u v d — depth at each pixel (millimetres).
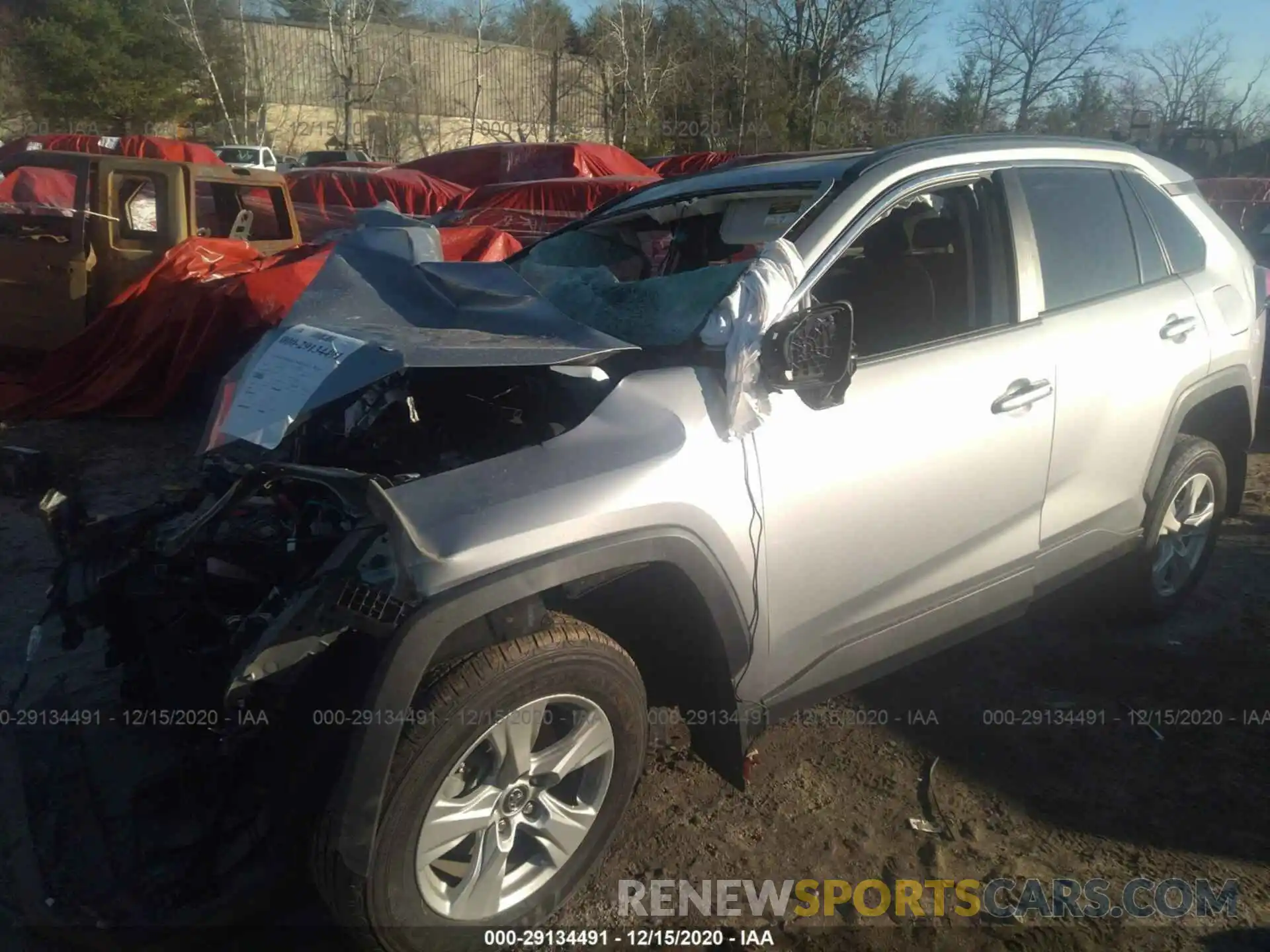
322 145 40625
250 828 2559
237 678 2156
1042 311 3473
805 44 34219
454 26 41188
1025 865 2945
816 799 3227
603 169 16156
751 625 2760
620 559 2463
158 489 6020
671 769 3363
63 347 7660
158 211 7988
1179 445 4191
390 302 3100
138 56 34781
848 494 2896
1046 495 3494
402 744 2256
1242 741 3555
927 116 40344
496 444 2971
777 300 2705
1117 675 3994
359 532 2303
